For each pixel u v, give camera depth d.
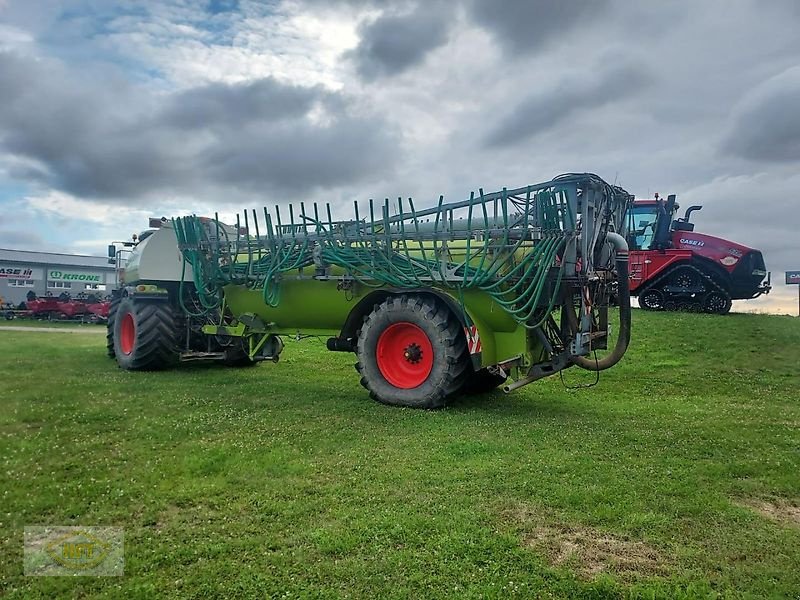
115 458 4.64
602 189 6.64
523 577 2.88
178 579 2.85
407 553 3.10
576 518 3.58
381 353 7.18
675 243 15.77
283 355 11.97
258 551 3.12
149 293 9.56
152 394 7.36
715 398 7.74
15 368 9.49
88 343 14.48
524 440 5.33
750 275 14.97
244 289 8.97
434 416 6.34
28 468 4.38
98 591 2.75
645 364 9.88
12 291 40.56
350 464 4.55
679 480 4.29
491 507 3.72
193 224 9.37
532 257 6.42
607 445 5.20
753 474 4.51
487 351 6.83
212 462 4.53
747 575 2.96
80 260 44.41
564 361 6.76
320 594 2.71
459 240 6.80
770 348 10.54
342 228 7.50
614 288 7.47
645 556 3.14
